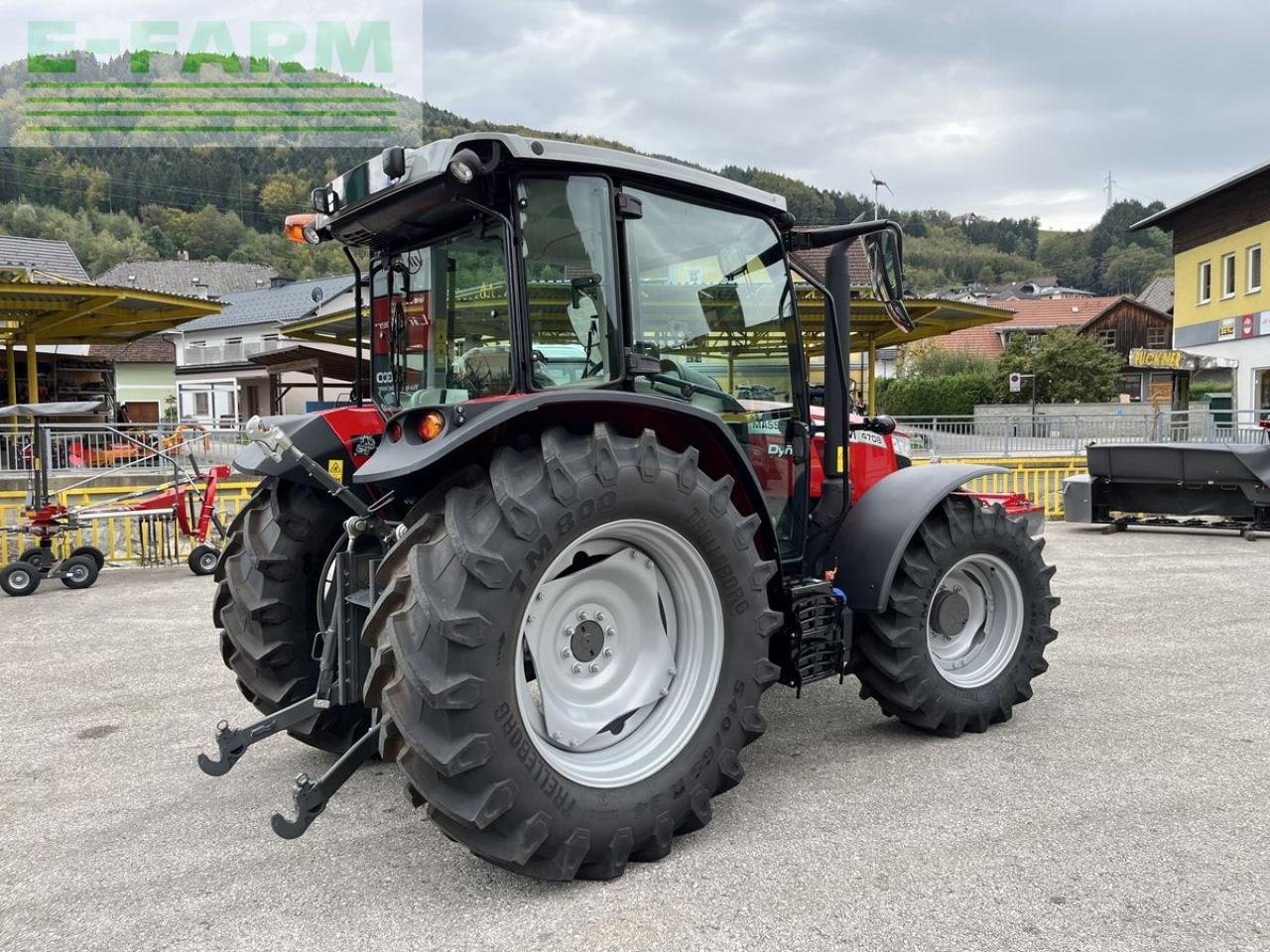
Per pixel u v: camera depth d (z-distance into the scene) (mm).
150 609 7297
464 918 2504
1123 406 28406
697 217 3346
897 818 3057
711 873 2717
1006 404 34406
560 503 2611
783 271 3688
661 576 3031
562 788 2617
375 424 3592
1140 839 2869
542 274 2883
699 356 3383
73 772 3734
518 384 2758
